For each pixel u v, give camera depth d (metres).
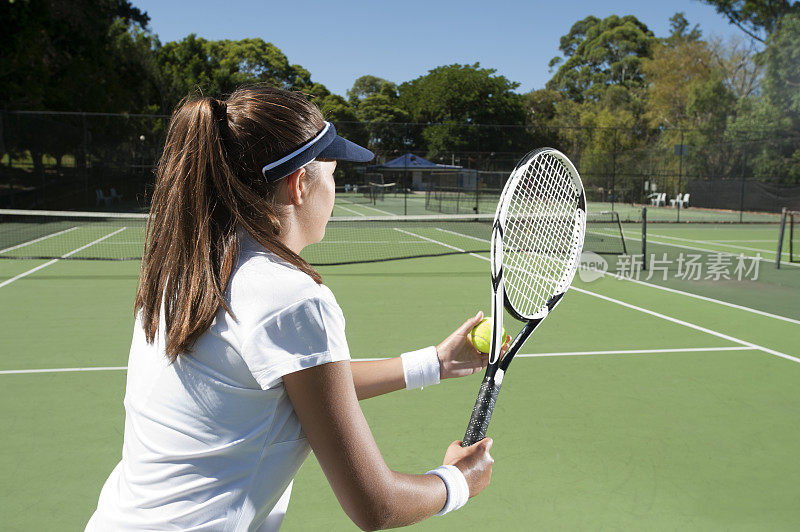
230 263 0.80
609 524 2.49
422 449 3.20
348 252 12.23
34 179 18.12
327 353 0.77
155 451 0.81
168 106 32.66
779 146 28.22
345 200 34.06
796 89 28.62
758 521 2.53
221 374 0.79
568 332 5.70
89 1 21.45
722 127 34.41
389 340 5.44
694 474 2.94
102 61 22.50
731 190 27.98
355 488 0.80
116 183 24.31
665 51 44.44
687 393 4.07
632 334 5.65
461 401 3.89
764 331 5.80
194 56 38.25
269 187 0.85
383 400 3.90
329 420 0.78
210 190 0.82
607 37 67.50
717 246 13.41
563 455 3.13
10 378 4.25
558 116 58.66
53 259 10.34
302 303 0.77
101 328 5.69
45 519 2.49
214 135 0.83
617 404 3.86
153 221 0.88
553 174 1.55
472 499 2.68
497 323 1.21
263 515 0.86
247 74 44.34
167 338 0.80
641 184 33.94
